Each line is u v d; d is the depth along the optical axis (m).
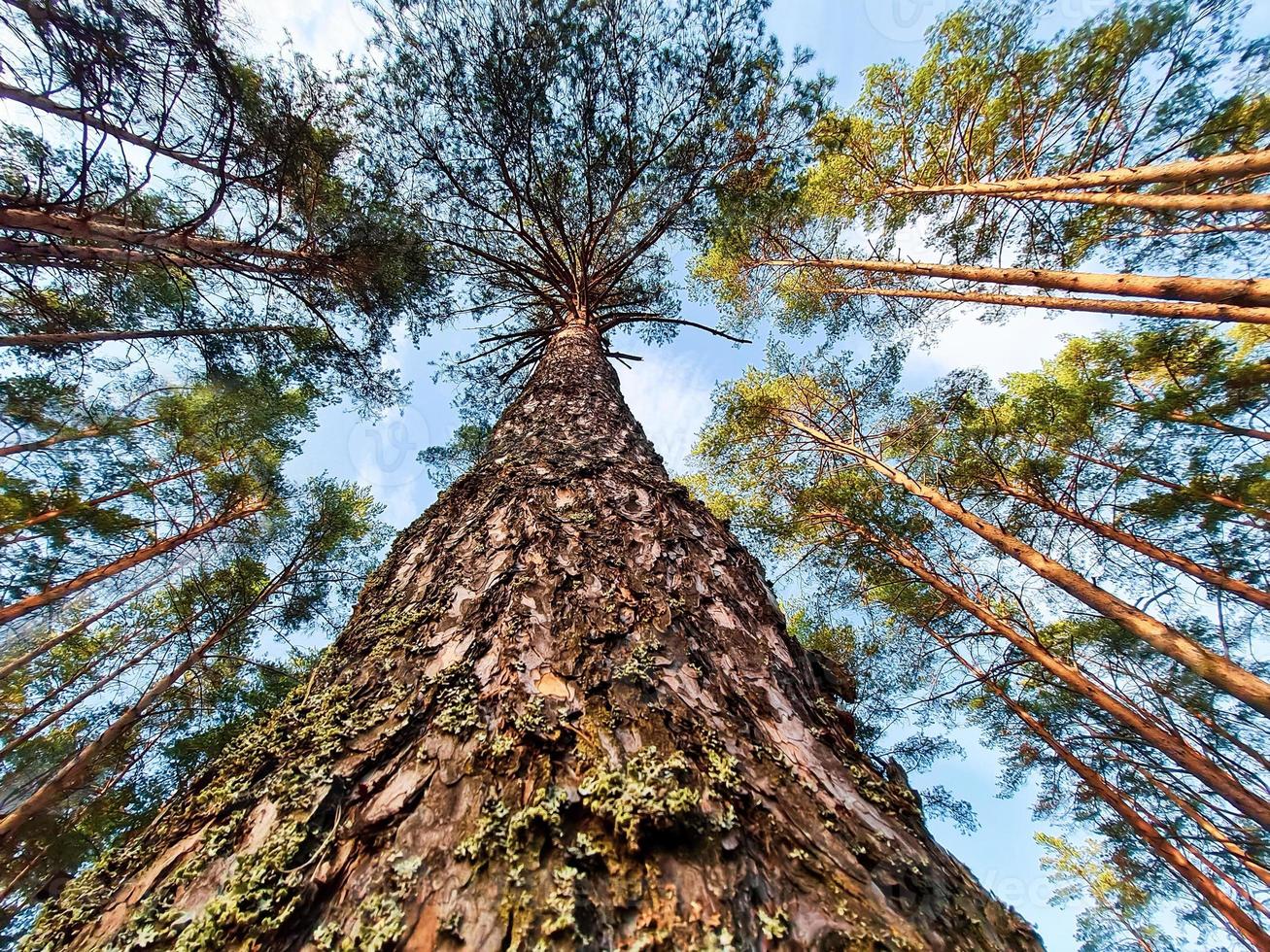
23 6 3.34
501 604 1.55
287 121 5.27
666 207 8.61
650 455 3.25
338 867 0.91
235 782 1.22
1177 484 6.64
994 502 8.52
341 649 1.67
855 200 9.66
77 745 7.33
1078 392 7.09
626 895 0.82
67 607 6.79
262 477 8.35
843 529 9.09
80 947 0.91
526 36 6.23
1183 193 6.59
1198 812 6.73
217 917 0.85
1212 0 5.58
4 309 6.00
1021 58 6.90
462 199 7.86
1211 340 6.57
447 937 0.77
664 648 1.38
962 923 0.88
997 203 8.82
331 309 7.25
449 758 1.08
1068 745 8.02
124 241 4.62
